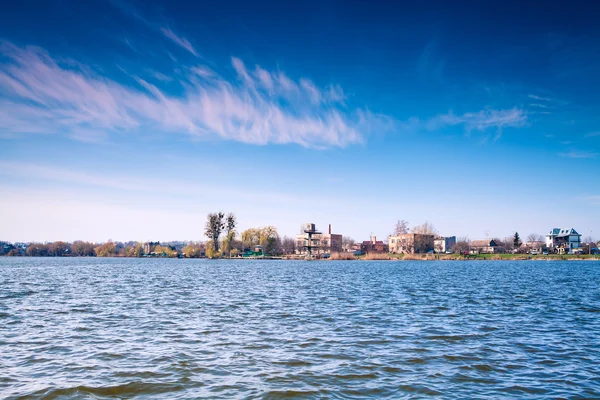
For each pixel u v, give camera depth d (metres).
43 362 17.77
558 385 15.34
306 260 197.12
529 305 36.44
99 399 13.73
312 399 13.80
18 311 31.67
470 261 180.38
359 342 21.66
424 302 38.16
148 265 141.62
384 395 14.22
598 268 113.81
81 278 71.62
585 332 24.67
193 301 38.19
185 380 15.55
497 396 14.21
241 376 16.05
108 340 21.84
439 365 17.69
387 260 198.25
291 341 21.78
